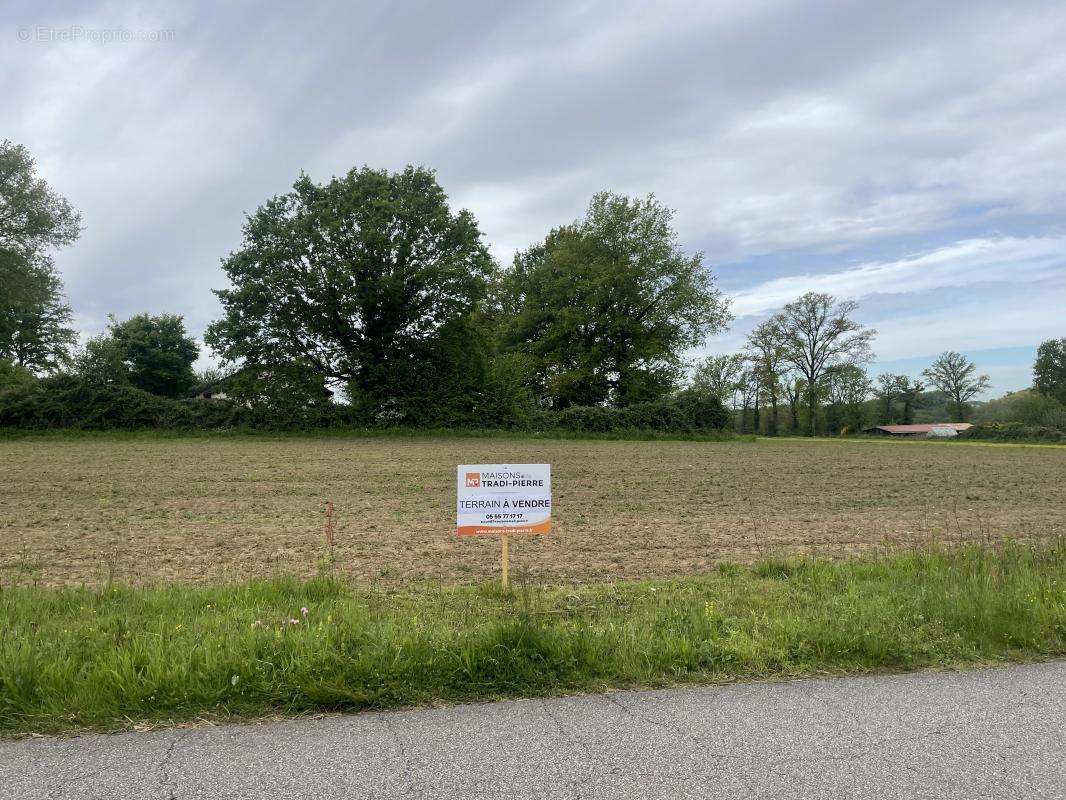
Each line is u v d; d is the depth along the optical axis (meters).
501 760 3.36
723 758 3.39
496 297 62.94
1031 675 4.63
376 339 42.91
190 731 3.69
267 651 4.48
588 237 53.16
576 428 44.12
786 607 6.18
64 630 5.13
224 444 33.34
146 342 69.19
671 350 53.56
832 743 3.56
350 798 2.99
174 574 8.59
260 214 41.38
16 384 41.09
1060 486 20.00
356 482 19.31
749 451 34.19
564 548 10.37
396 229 41.78
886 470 24.53
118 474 20.61
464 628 5.23
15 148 40.56
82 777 3.18
